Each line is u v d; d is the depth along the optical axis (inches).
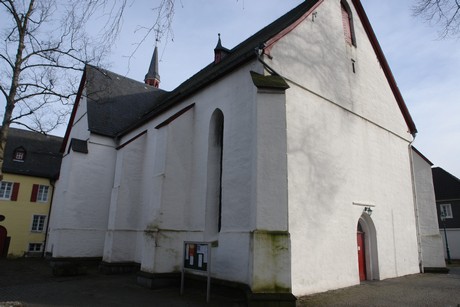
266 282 315.0
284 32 433.1
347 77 533.6
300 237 390.3
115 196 589.0
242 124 409.4
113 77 933.8
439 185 1320.1
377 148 570.6
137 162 617.6
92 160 719.7
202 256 373.7
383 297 375.6
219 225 450.3
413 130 682.2
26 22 378.9
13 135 1133.1
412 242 606.9
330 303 344.5
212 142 469.1
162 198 453.7
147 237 453.1
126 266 567.8
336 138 480.1
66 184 698.8
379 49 629.0
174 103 563.2
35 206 1032.8
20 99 373.4
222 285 384.2
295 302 309.7
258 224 331.3
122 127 795.4
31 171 1047.0
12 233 987.9
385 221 548.7
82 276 532.7
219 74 457.4
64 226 663.8
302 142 423.2
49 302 353.4
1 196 994.7
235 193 398.0
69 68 410.3
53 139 1216.8
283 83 372.8
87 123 765.9
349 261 452.1
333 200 448.8
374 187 539.5
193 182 481.1
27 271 617.9
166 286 432.8
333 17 534.6
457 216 1234.0
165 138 475.5
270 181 342.6
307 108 442.0
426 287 443.2
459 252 1207.6
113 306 336.5
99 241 694.5
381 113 602.9
